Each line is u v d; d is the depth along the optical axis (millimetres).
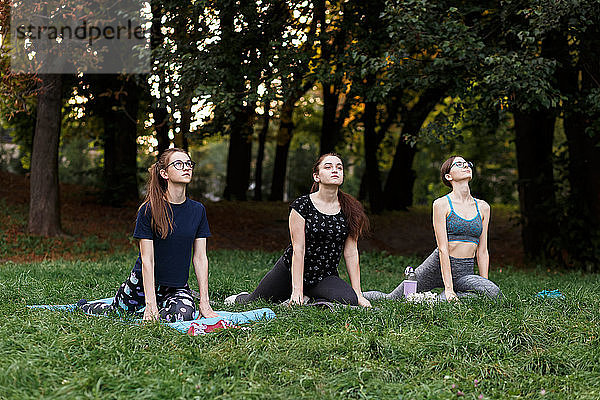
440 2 10273
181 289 5746
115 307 5676
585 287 7656
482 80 10406
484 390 3832
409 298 6348
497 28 10938
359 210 6496
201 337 4652
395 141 28406
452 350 4426
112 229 15969
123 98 17391
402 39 10023
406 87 12289
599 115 11688
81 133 23484
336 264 6531
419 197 34250
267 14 11047
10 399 3271
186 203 5605
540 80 9406
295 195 28359
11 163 27578
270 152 38688
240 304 6445
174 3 10828
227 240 16922
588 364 4242
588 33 10711
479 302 5945
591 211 13062
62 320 4879
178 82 10719
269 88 11078
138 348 4312
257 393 3518
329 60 12664
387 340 4516
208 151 53469
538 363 4297
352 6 12094
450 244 6691
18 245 12977
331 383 3793
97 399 3314
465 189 6715
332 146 20828
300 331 4891
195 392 3500
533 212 14281
